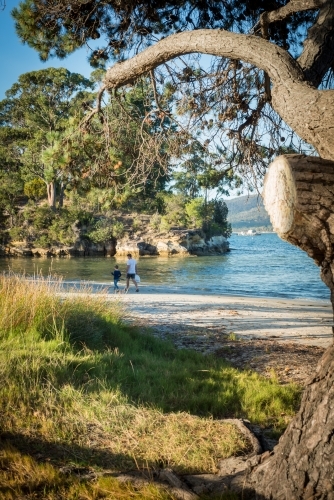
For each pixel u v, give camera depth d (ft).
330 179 9.09
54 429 14.70
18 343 23.07
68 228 208.85
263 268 157.07
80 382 19.02
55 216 214.48
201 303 58.23
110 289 77.05
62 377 18.80
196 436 14.74
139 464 13.00
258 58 11.24
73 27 20.92
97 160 22.25
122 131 22.48
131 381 20.58
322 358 9.66
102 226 214.28
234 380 22.17
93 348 26.35
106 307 36.50
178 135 21.80
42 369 19.06
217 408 18.24
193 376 22.26
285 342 33.24
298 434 9.50
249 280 118.93
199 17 21.40
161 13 21.24
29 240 210.18
